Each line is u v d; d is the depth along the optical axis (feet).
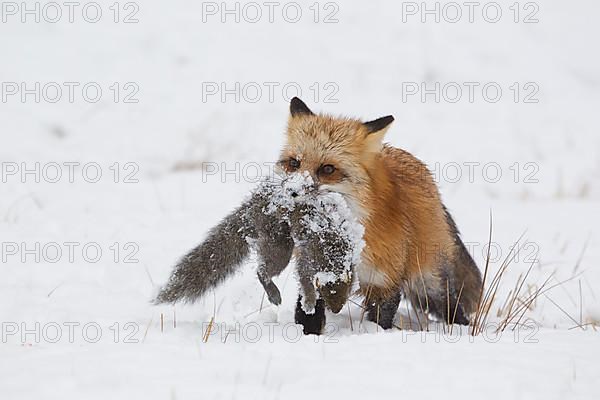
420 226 34.30
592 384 22.17
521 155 74.74
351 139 31.48
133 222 47.16
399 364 23.49
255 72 91.40
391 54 97.45
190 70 90.89
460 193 62.54
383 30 101.86
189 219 47.98
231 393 20.84
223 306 33.60
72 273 36.99
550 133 80.94
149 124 78.23
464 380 22.21
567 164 72.18
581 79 95.96
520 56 98.27
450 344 26.12
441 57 97.14
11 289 33.42
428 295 35.70
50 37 94.89
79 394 20.54
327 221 27.99
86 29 97.09
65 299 32.37
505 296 38.52
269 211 28.76
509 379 22.34
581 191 63.98
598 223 52.70
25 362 23.27
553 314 35.70
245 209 29.89
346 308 34.65
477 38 100.68
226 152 72.02
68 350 24.89
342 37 100.27
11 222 46.75
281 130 78.54
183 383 21.52
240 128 78.43
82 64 89.97
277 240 28.91
